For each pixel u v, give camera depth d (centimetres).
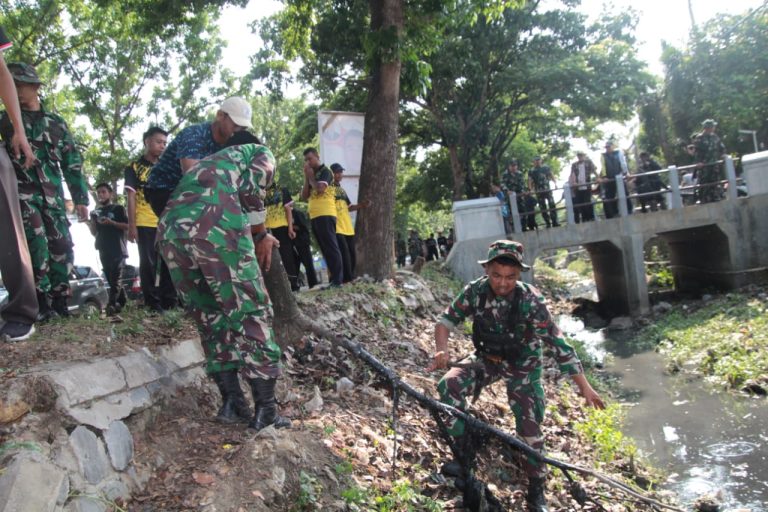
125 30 2000
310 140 2517
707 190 1639
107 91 2267
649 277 2105
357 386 542
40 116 453
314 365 560
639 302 1577
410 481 414
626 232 1591
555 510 468
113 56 2223
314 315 696
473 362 457
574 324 1666
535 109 2647
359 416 473
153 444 356
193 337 468
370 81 1120
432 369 467
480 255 1577
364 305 818
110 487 307
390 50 1010
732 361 948
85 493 289
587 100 2205
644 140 3175
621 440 648
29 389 305
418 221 5394
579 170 1648
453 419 430
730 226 1572
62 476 276
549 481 516
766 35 2525
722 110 2541
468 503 416
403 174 3419
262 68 1902
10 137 438
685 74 2711
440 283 1322
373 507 357
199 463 347
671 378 979
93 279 1030
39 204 454
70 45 2080
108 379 349
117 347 402
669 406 830
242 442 368
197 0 1140
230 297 350
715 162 1598
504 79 2233
